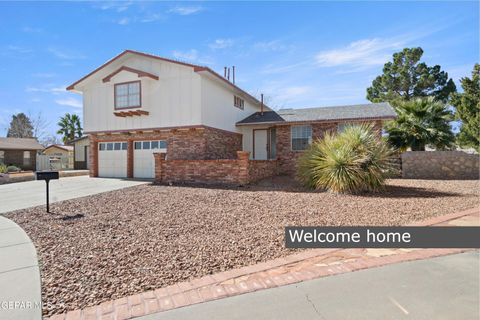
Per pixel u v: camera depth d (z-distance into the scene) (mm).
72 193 10141
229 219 5852
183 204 7551
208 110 14062
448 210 6289
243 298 2787
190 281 3180
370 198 7965
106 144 16234
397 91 26906
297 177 11125
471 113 17047
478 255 3734
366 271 3326
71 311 2627
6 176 15102
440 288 2887
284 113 17422
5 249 4316
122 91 14516
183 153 14172
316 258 3766
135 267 3566
